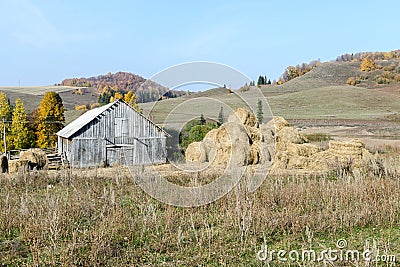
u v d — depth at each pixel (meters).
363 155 14.09
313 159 14.02
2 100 33.97
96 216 7.61
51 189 11.15
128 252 5.96
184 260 5.70
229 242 6.36
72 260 5.52
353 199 8.48
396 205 8.03
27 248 6.16
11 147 31.73
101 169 17.89
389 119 46.25
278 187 9.67
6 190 11.07
